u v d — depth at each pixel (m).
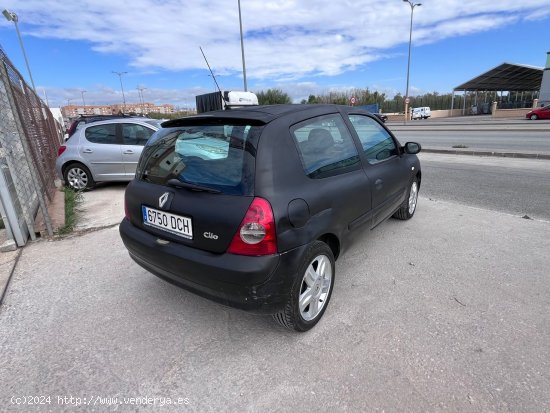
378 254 3.91
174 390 2.16
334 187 2.78
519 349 2.39
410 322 2.72
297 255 2.37
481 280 3.29
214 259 2.30
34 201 5.52
